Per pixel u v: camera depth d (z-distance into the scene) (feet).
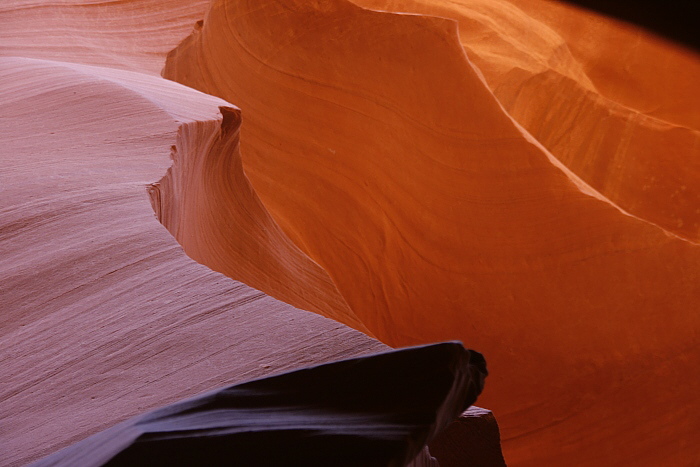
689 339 28.71
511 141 32.53
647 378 28.45
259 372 6.71
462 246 32.12
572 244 30.68
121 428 3.67
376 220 33.91
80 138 13.43
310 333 7.25
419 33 34.12
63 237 9.45
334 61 35.40
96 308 7.93
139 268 8.66
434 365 3.67
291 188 35.19
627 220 30.22
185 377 6.72
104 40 35.78
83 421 6.23
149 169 12.19
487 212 32.27
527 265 30.99
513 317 30.50
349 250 33.71
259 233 23.95
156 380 6.70
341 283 33.27
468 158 32.89
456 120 33.40
